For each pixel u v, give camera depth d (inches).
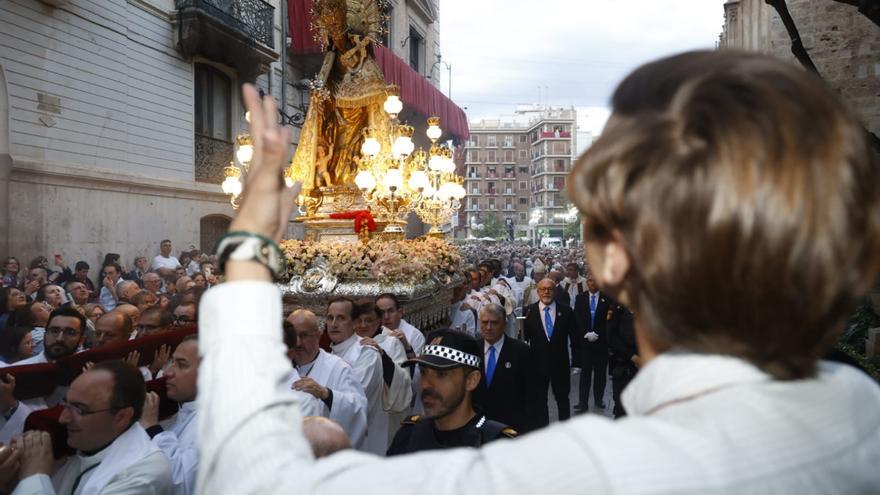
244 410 27.3
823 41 481.4
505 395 193.9
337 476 26.4
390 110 305.9
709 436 24.6
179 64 539.8
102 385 107.5
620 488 22.7
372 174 299.1
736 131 25.6
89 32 446.6
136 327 213.3
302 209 329.7
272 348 29.7
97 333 180.7
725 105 26.5
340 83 331.9
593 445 24.3
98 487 103.6
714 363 26.9
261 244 31.5
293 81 688.4
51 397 149.0
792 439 25.1
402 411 191.2
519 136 4562.0
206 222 594.9
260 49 605.0
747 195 24.5
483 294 369.7
